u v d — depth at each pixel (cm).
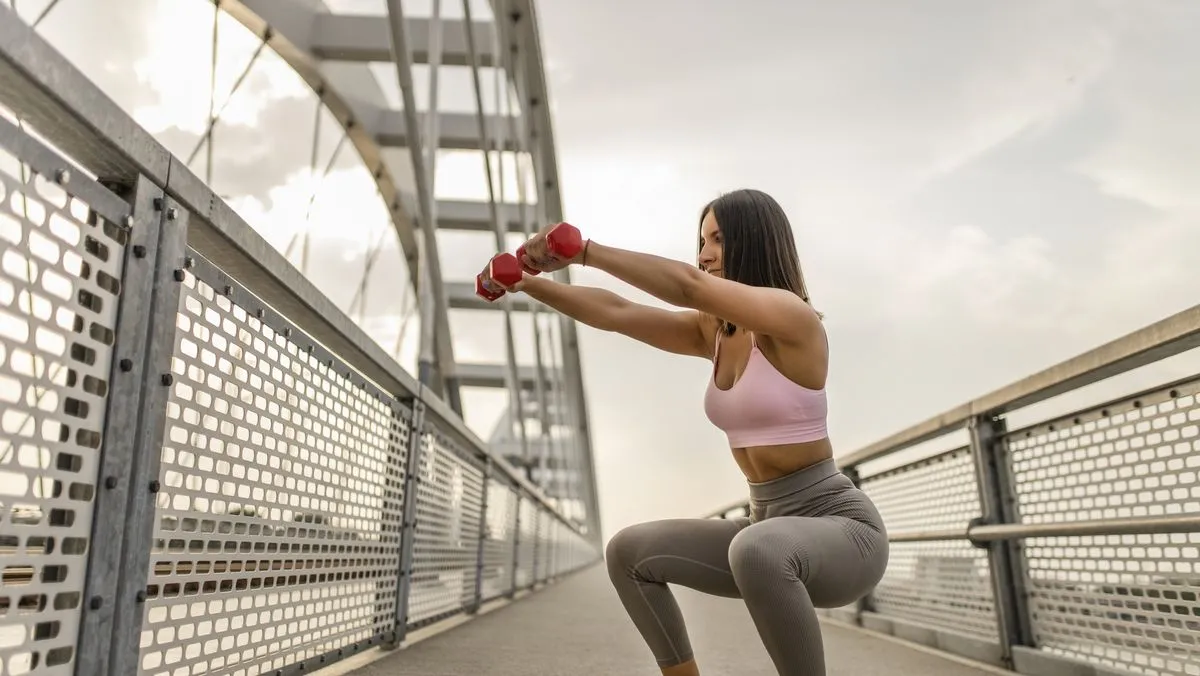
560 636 318
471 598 386
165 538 111
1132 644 192
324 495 182
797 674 124
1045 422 226
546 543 800
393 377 229
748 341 148
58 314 87
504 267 138
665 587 159
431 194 632
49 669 87
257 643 149
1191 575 169
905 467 341
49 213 85
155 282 105
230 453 132
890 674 237
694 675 159
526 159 1012
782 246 149
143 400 103
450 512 334
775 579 123
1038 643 239
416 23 813
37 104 83
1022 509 241
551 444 1262
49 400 86
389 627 243
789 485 143
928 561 319
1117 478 194
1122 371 188
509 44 848
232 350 131
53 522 88
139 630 103
